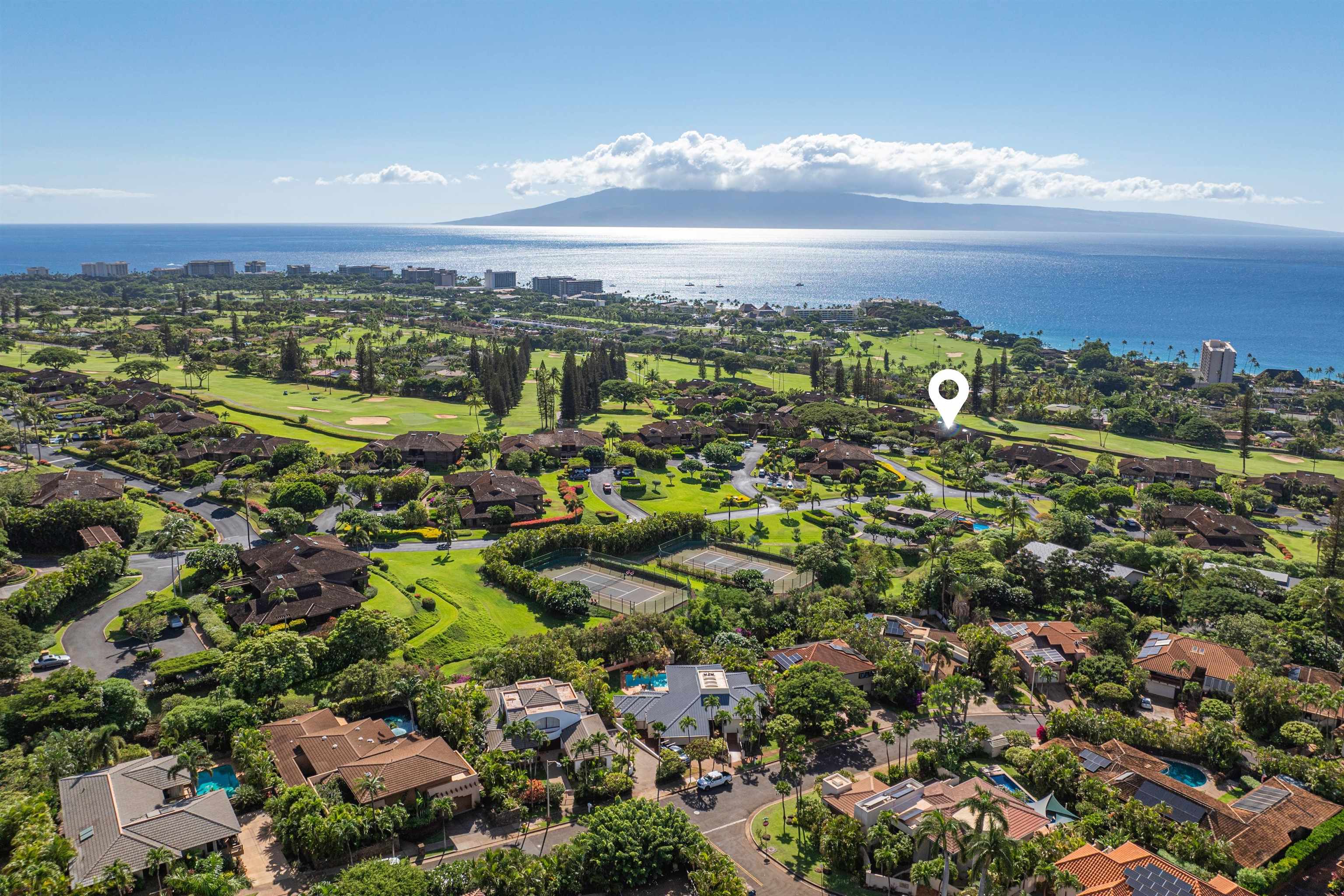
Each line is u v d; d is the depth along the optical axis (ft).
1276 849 263.90
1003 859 215.31
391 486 589.73
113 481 557.74
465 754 296.30
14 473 542.57
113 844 238.27
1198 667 374.63
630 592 460.14
